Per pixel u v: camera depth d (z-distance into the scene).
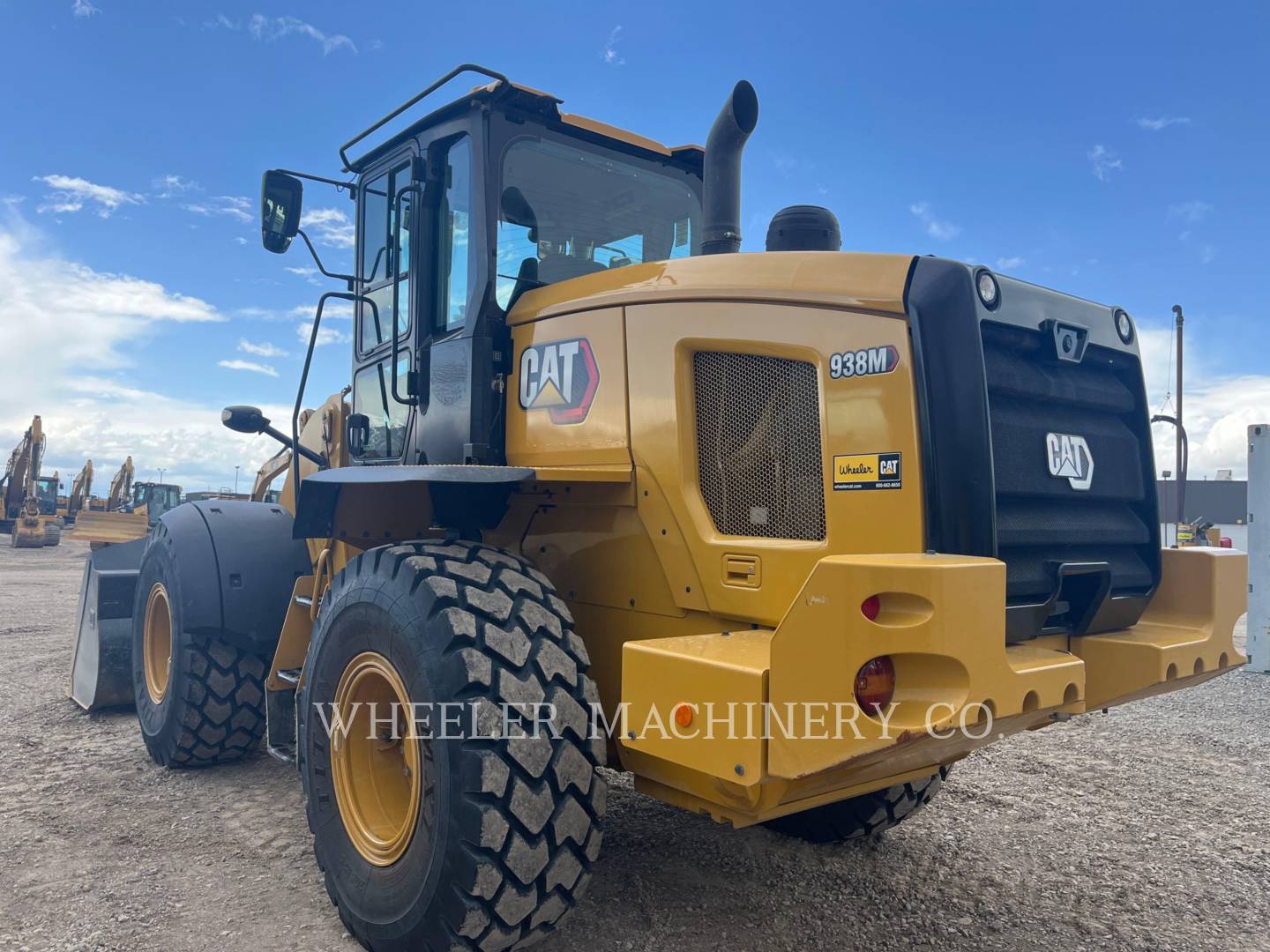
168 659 4.66
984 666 1.93
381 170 3.74
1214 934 2.87
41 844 3.43
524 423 3.10
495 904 2.23
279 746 3.80
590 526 2.93
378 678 2.72
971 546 2.24
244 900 2.98
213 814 3.78
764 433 2.57
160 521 4.76
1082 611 2.70
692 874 3.20
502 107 3.21
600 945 2.68
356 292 3.95
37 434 28.31
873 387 2.34
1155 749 5.09
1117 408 2.91
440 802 2.31
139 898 2.98
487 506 3.17
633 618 2.80
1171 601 2.93
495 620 2.43
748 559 2.50
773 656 2.02
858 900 3.04
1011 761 4.82
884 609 1.92
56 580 15.97
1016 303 2.52
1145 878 3.29
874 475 2.32
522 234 3.26
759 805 2.15
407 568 2.58
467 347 3.13
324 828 2.83
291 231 3.76
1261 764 4.79
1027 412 2.57
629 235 3.59
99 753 4.70
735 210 3.10
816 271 2.52
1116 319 2.92
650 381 2.73
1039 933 2.85
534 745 2.29
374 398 3.81
